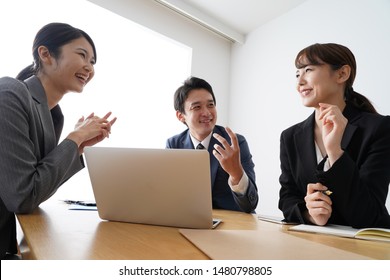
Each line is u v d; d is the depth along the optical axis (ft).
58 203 3.74
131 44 7.86
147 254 1.45
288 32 8.61
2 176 2.32
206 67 9.66
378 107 6.25
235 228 2.35
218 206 4.50
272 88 8.79
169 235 1.92
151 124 7.94
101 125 3.20
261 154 8.73
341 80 3.58
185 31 9.09
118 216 2.35
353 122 3.43
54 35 3.31
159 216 2.23
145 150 2.17
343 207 2.56
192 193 2.12
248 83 9.64
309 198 2.72
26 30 5.98
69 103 6.46
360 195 2.50
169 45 8.84
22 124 2.59
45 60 3.33
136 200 2.27
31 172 2.42
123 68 7.61
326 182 2.55
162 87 8.37
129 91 7.63
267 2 8.48
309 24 8.04
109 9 7.28
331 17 7.49
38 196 2.43
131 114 7.60
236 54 10.32
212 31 9.74
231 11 9.01
